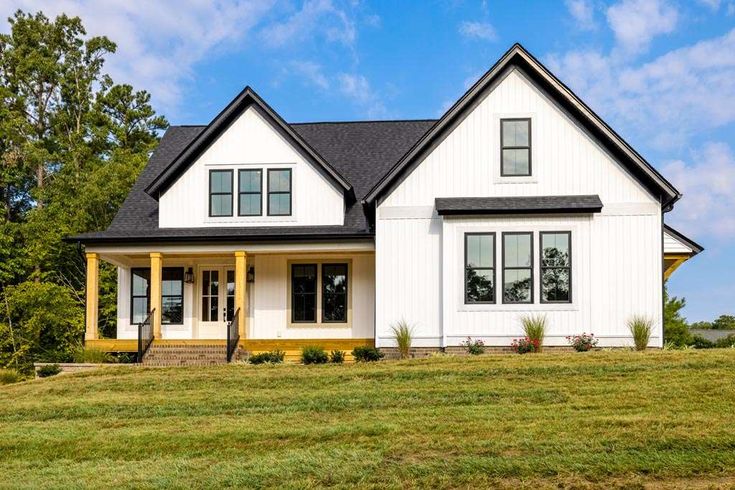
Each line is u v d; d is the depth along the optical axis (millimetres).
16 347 32812
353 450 10164
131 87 41750
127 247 21281
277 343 20984
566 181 19531
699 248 21562
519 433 10594
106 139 40688
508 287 19094
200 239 21031
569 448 9773
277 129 22281
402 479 9000
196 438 11195
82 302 33812
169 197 22344
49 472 9953
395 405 13023
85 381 16578
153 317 21016
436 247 19672
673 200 19156
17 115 38094
